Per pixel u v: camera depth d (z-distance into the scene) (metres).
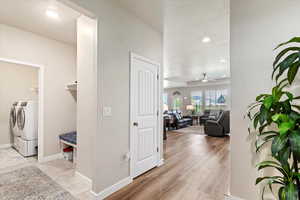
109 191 1.93
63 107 3.28
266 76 1.57
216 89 9.48
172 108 11.38
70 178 2.32
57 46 3.20
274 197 1.50
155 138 2.81
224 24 2.79
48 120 3.05
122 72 2.17
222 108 9.17
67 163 2.89
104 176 1.88
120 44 2.14
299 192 1.06
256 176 1.60
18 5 2.04
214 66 5.98
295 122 1.05
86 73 2.20
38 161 2.94
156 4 2.16
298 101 1.41
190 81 9.87
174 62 5.45
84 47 2.23
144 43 2.59
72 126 3.42
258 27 1.61
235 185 1.73
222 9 2.32
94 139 1.83
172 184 2.17
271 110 1.23
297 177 1.07
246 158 1.66
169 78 8.78
